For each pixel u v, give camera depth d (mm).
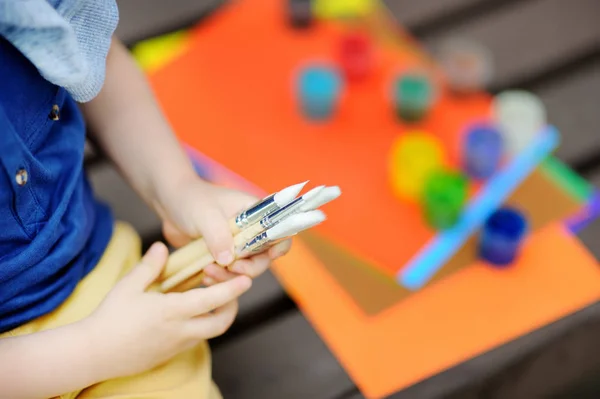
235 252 660
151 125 788
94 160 1079
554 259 981
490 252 965
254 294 964
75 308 720
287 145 1098
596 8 1269
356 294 952
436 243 998
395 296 950
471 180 1062
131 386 721
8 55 601
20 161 600
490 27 1251
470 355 902
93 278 746
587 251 990
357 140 1104
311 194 571
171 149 785
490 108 1144
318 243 994
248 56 1199
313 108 1107
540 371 898
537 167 1073
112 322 662
